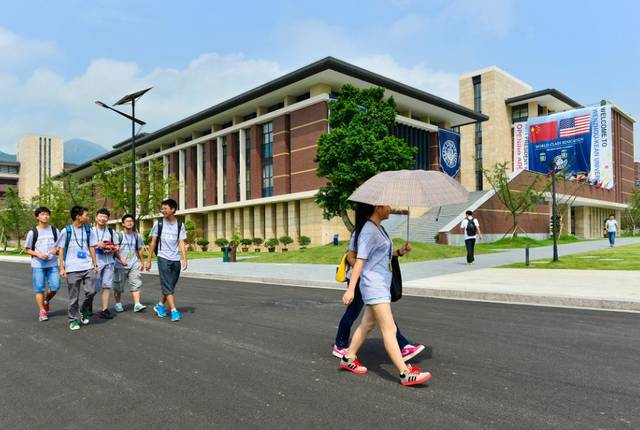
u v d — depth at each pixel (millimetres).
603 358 5148
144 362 5258
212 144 47562
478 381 4398
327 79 35219
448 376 4566
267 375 4695
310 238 36438
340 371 4805
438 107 42531
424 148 44375
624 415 3549
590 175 51531
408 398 3975
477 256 20891
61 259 7336
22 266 26906
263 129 41844
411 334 6453
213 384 4434
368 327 4664
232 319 7891
